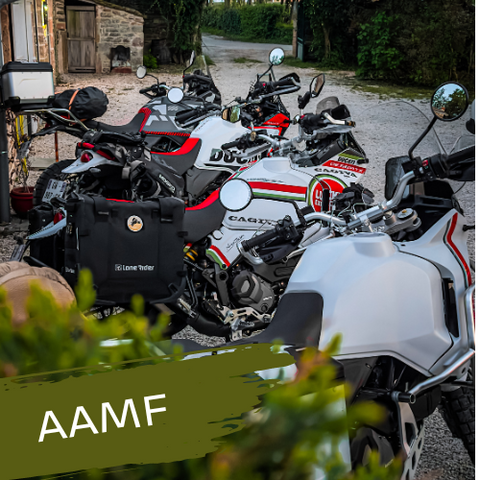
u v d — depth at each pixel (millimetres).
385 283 1851
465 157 2115
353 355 1776
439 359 1933
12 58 8445
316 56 20250
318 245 1956
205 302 3041
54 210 2973
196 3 18641
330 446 789
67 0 16703
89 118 5090
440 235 2145
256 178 3203
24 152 6176
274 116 5852
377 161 7766
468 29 16094
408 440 1859
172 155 4719
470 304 1955
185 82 7426
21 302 1121
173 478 855
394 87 16328
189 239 2967
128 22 17047
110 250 2561
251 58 21609
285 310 1808
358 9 17906
